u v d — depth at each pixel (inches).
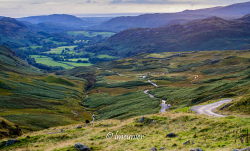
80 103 5836.6
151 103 4261.8
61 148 1290.6
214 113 2000.5
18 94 5201.8
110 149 1219.9
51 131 2000.5
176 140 1238.9
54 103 5128.0
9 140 1643.7
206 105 2487.7
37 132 2041.1
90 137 1592.0
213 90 3981.3
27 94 5383.9
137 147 1198.3
